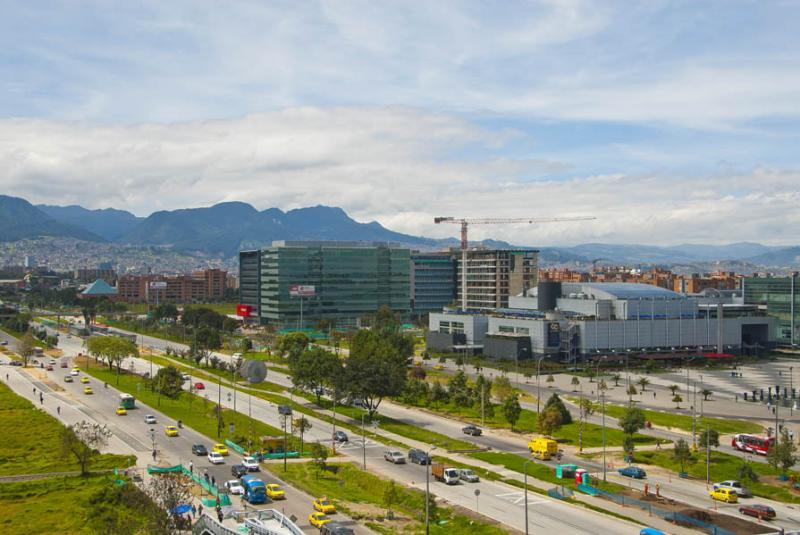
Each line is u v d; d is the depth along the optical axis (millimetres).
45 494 141750
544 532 117188
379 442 188875
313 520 120875
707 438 162250
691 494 142250
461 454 174625
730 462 167125
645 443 187375
